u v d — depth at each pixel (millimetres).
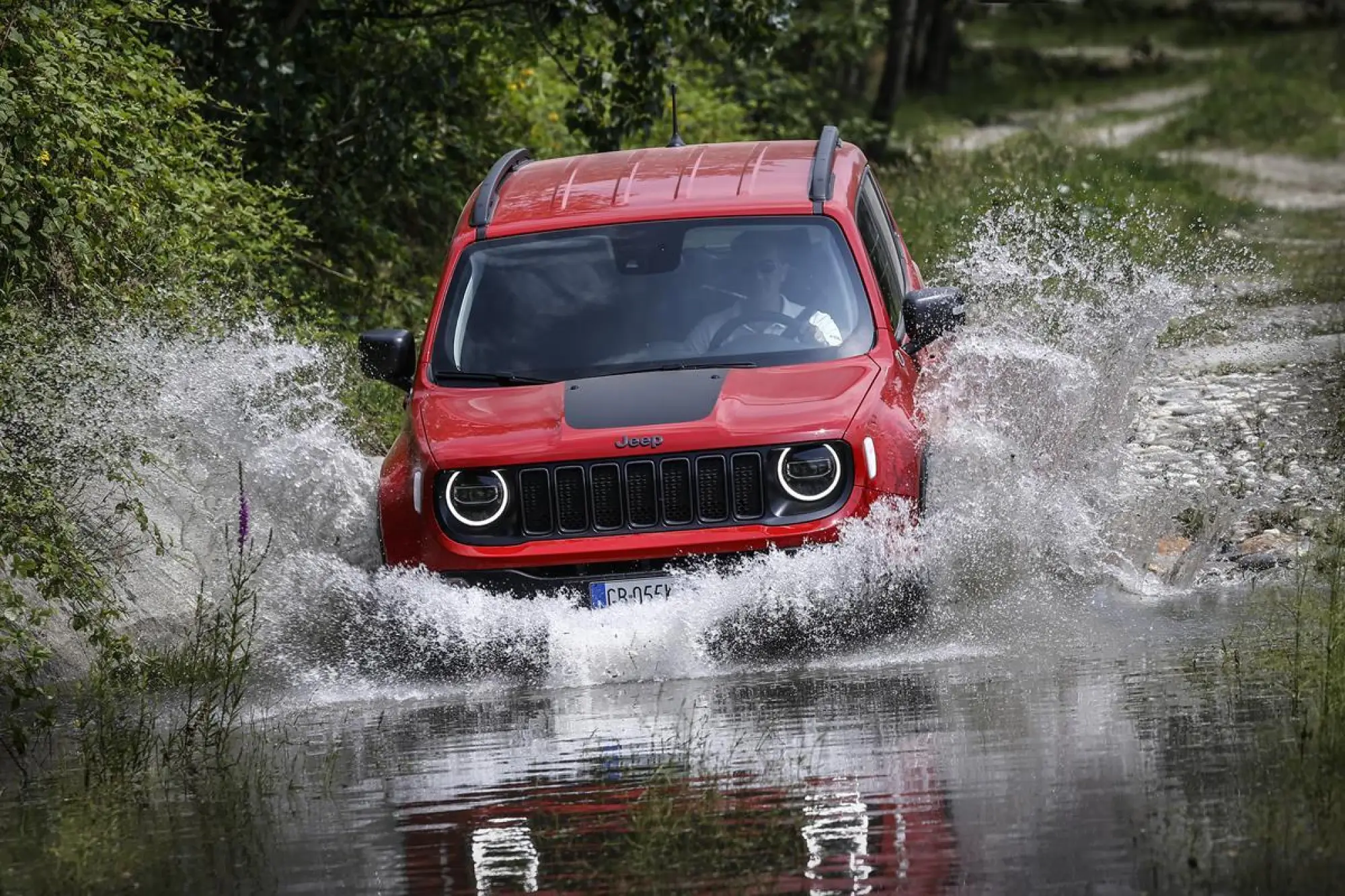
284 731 18922
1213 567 24297
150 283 30969
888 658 20516
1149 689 17391
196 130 36719
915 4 116750
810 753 15797
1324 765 14117
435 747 17516
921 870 12156
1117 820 13023
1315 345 43062
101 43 31891
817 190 25766
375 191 49688
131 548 25109
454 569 21844
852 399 22219
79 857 14141
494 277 25312
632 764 15930
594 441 21734
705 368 23547
